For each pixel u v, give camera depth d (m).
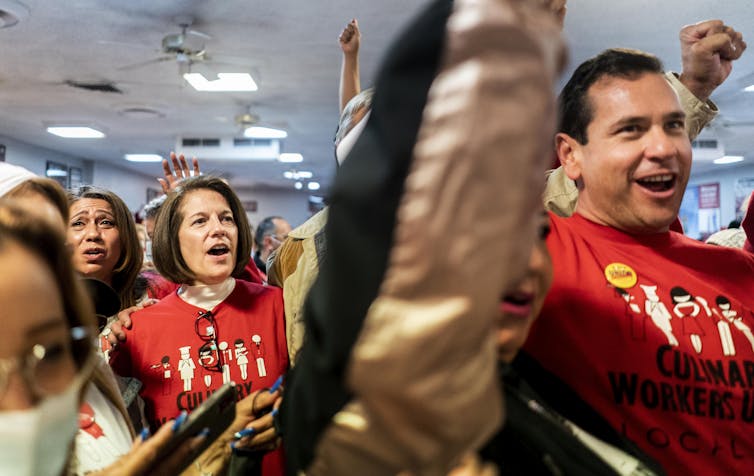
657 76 1.01
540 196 0.29
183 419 0.77
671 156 0.97
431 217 0.27
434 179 0.27
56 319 0.54
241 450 1.10
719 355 0.93
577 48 5.39
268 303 1.74
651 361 0.92
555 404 0.83
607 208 1.05
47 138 10.18
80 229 1.78
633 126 0.99
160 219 1.75
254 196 17.95
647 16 4.69
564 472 0.62
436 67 0.30
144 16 4.77
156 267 1.76
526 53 0.26
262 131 9.48
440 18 0.31
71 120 8.80
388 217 0.31
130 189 14.49
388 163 0.32
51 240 0.57
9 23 4.68
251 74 6.12
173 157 2.23
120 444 0.97
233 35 5.20
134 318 1.66
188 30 4.95
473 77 0.26
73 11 4.67
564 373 0.93
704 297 0.98
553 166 1.66
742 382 0.92
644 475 0.72
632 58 1.04
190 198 1.74
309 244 1.69
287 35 5.18
